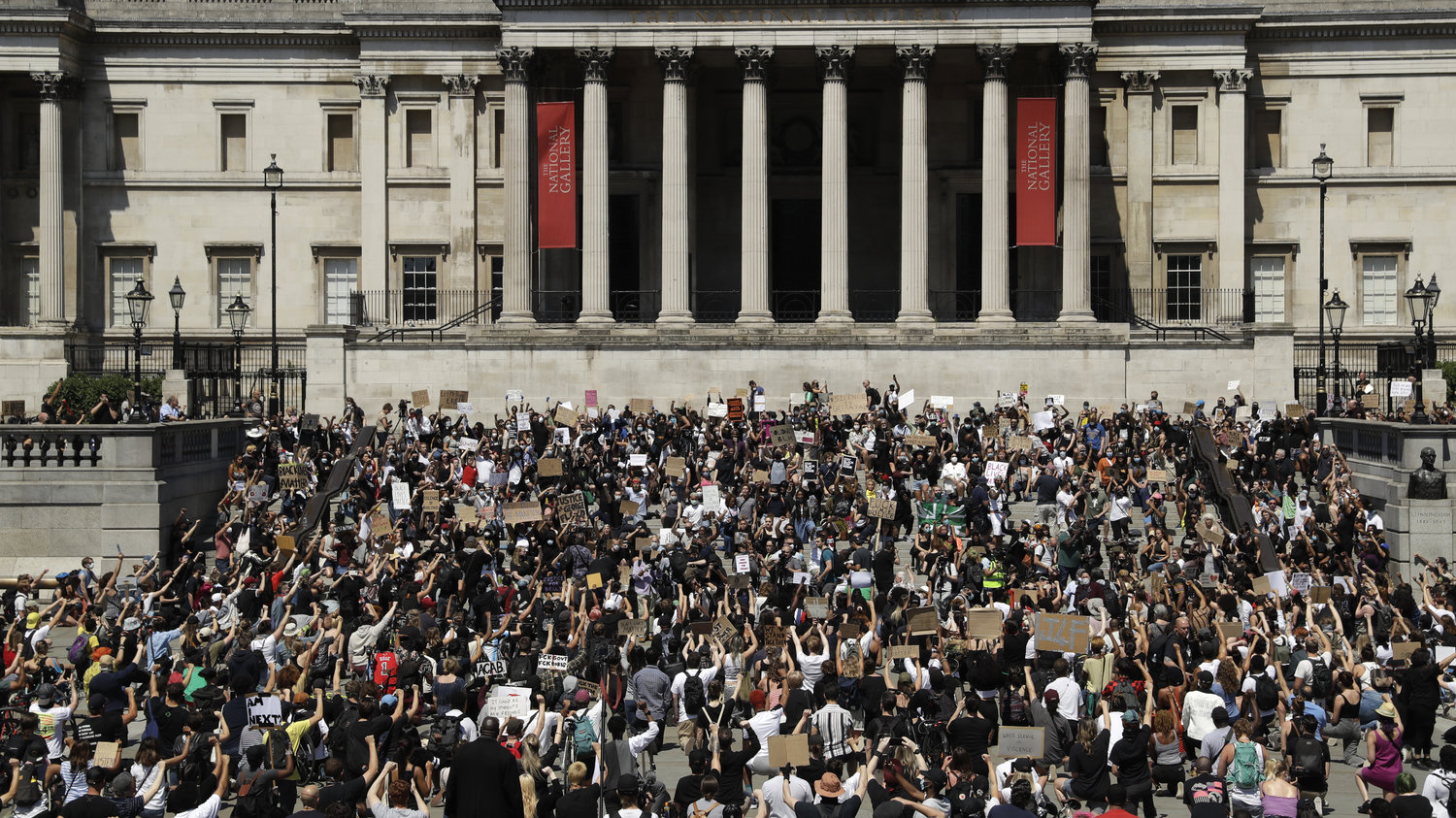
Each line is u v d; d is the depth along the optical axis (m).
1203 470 56.59
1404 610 38.22
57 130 83.94
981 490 49.88
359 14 82.50
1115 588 40.81
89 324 86.56
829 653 32.88
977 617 33.22
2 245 86.31
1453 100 82.69
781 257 85.12
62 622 44.09
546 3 75.00
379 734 26.03
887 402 64.44
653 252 82.62
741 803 26.12
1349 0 82.12
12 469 51.47
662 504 56.66
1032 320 78.56
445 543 45.62
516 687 28.62
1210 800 25.61
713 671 32.34
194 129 86.06
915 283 74.25
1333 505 49.81
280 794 27.14
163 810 26.19
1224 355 72.19
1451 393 73.00
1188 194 82.00
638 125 82.50
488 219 83.50
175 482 53.34
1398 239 83.00
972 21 74.06
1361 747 34.59
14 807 25.20
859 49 75.25
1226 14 80.38
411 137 84.12
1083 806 27.03
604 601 39.16
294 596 39.12
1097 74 81.56
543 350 73.06
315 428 63.31
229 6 85.56
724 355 72.88
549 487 54.69
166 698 29.53
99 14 85.75
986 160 74.19
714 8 74.44
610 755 26.91
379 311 83.94
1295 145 83.31
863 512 48.56
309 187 85.69
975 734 27.45
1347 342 83.25
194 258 86.31
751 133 74.50
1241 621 35.66
